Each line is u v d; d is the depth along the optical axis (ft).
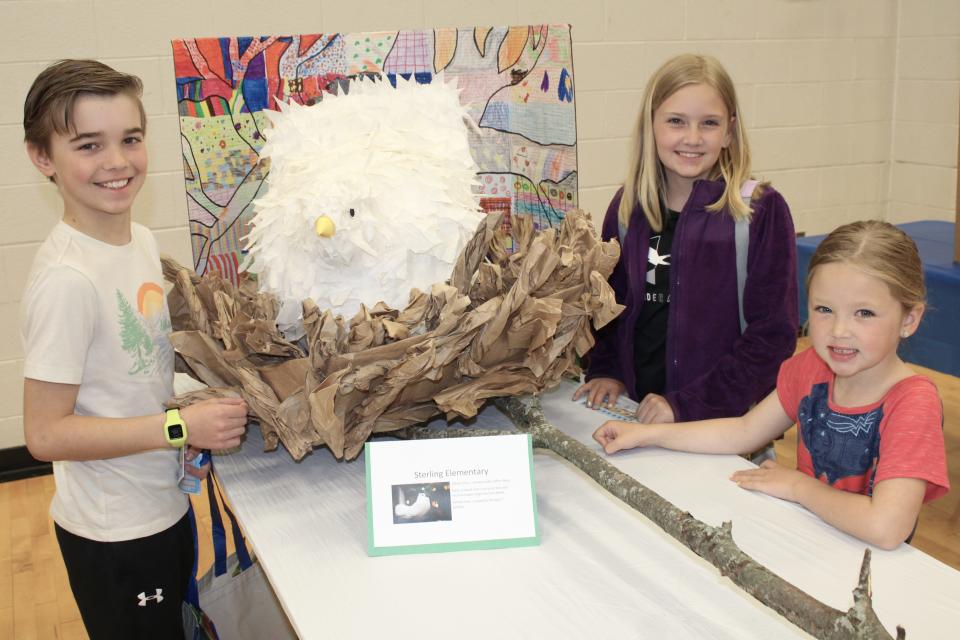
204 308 3.74
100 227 3.59
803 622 2.40
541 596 2.79
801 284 7.50
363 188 3.25
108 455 3.43
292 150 3.61
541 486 3.55
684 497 3.37
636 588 2.83
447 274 3.53
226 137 4.58
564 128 5.26
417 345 3.24
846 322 3.31
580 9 9.63
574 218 3.91
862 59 11.37
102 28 7.80
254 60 4.57
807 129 11.35
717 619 2.67
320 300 3.45
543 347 3.57
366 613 2.72
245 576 4.26
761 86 10.91
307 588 2.87
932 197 11.55
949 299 6.03
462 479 3.15
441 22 9.04
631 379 4.88
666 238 4.87
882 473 3.16
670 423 3.94
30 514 7.58
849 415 3.55
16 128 7.71
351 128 3.57
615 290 5.06
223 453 3.98
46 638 5.82
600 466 3.29
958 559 6.28
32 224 7.95
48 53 7.68
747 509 3.27
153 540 3.86
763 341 4.43
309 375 3.26
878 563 2.91
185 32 8.08
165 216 8.42
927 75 11.25
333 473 3.73
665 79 4.62
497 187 5.21
